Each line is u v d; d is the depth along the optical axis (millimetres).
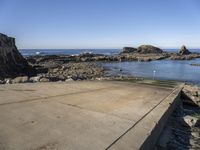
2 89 7953
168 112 6840
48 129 4258
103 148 3590
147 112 5941
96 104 6480
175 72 37469
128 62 63750
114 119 5129
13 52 24625
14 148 3412
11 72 21547
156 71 38562
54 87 9102
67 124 4590
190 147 5742
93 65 45750
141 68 44219
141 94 8836
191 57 84125
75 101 6688
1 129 4137
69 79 13945
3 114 4996
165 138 5613
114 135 4156
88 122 4801
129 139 4008
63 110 5613
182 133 6660
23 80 11258
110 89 9570
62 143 3689
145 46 108312
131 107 6406
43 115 5090
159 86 11906
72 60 61781
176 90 10781
